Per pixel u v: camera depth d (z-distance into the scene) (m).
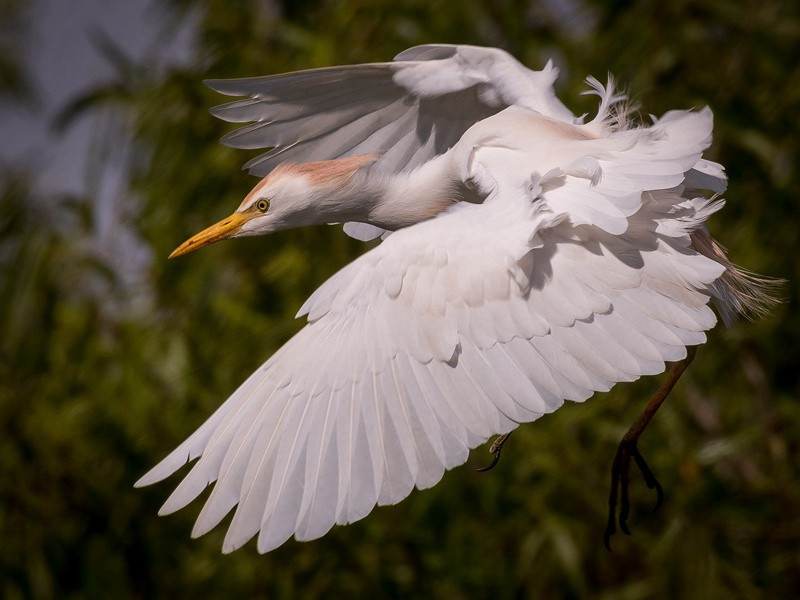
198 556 10.34
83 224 11.17
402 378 5.48
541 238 5.68
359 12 10.90
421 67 6.88
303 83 6.73
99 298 11.24
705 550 9.62
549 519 9.65
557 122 6.46
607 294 5.55
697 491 9.96
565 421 9.82
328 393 5.52
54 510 10.59
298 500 5.32
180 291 10.93
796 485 10.12
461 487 9.99
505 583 9.87
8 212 11.20
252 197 7.26
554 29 11.62
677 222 5.71
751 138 10.44
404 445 5.36
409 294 5.64
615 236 5.66
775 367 10.66
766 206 10.67
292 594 10.05
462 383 5.45
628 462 6.94
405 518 10.04
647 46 10.76
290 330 10.34
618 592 9.74
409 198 6.89
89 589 10.41
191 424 10.42
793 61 10.92
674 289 5.57
